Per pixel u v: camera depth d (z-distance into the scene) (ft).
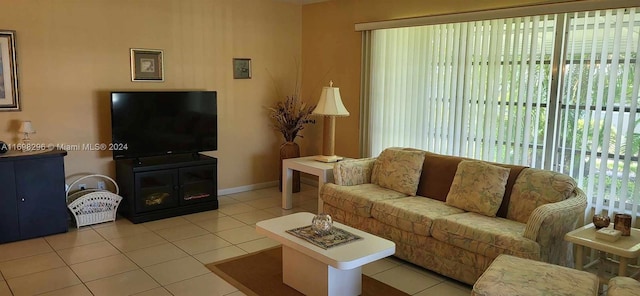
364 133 18.07
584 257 11.51
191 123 17.12
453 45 14.92
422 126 16.06
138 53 16.39
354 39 18.38
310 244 9.82
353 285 10.43
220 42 18.42
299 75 21.01
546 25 12.80
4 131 14.17
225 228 15.14
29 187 13.60
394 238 12.57
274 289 10.84
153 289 10.72
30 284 10.84
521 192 11.89
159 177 15.80
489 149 14.28
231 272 11.72
